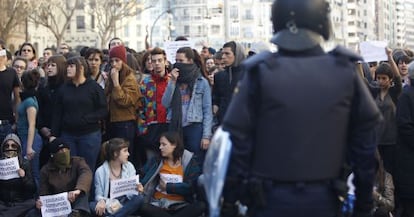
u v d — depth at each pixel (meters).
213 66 10.59
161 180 7.45
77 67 7.84
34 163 8.43
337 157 3.22
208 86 8.00
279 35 3.30
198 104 7.97
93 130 7.91
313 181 3.16
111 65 8.16
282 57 3.24
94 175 7.74
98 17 49.97
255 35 102.44
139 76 9.06
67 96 7.87
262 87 3.15
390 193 7.10
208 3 101.62
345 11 100.31
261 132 3.19
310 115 3.13
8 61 9.90
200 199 7.11
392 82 8.25
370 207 3.38
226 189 3.25
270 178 3.17
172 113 7.79
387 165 7.39
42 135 8.61
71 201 7.26
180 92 7.87
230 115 3.20
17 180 7.81
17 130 8.51
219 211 3.29
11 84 8.43
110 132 8.30
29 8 40.38
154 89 8.12
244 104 3.19
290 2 3.29
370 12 130.62
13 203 7.78
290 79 3.15
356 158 3.30
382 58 9.45
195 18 104.19
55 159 7.44
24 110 8.41
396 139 7.07
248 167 3.24
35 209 7.48
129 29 84.06
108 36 49.78
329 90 3.16
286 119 3.12
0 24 38.38
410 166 6.91
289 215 3.15
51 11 46.97
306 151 3.13
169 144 7.40
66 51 12.91
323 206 3.17
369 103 3.24
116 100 7.95
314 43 3.27
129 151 8.16
